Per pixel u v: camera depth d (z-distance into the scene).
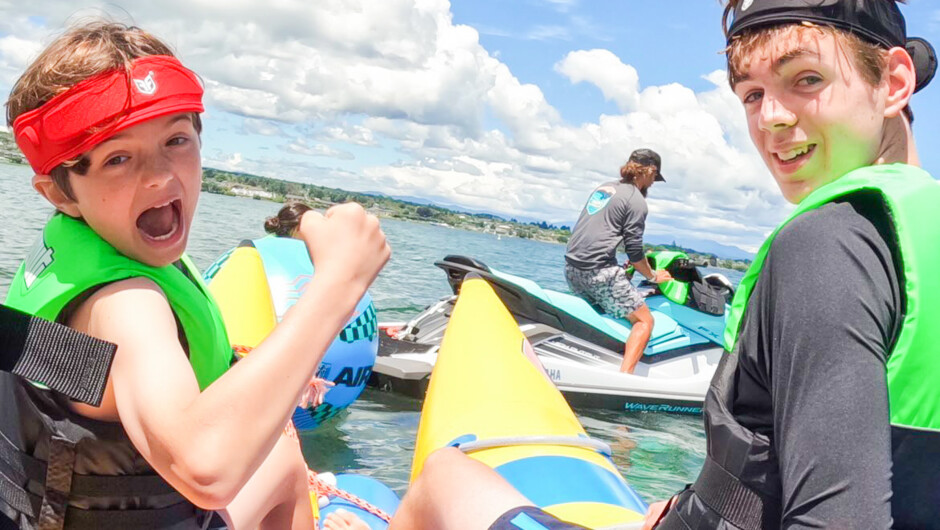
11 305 1.56
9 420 1.57
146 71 1.46
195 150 1.56
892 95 1.33
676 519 1.47
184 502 1.62
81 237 1.52
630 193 6.05
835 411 1.11
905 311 1.17
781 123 1.32
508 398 2.86
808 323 1.15
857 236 1.17
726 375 1.38
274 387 1.36
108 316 1.42
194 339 1.58
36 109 1.44
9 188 16.59
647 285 6.63
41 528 1.51
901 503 1.23
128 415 1.36
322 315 1.44
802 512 1.12
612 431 5.18
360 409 5.01
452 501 1.69
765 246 1.33
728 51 1.40
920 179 1.24
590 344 5.86
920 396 1.18
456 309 3.45
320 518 2.72
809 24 1.27
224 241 12.82
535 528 1.52
